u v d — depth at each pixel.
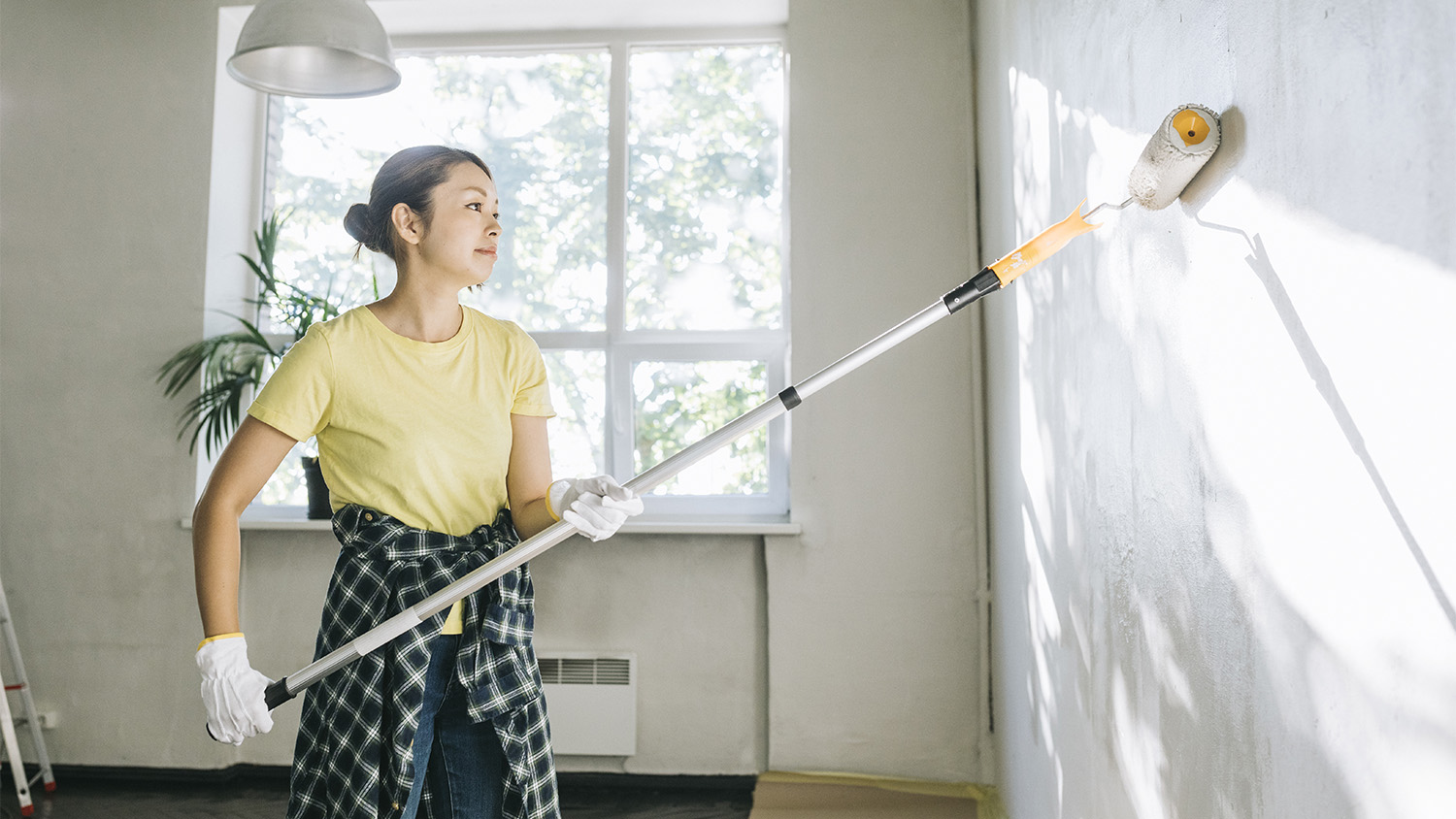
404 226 1.47
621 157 3.47
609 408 3.41
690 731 3.17
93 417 3.34
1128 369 1.31
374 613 1.36
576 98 3.52
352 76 2.60
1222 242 0.96
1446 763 0.60
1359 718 0.70
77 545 3.31
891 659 3.07
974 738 3.03
